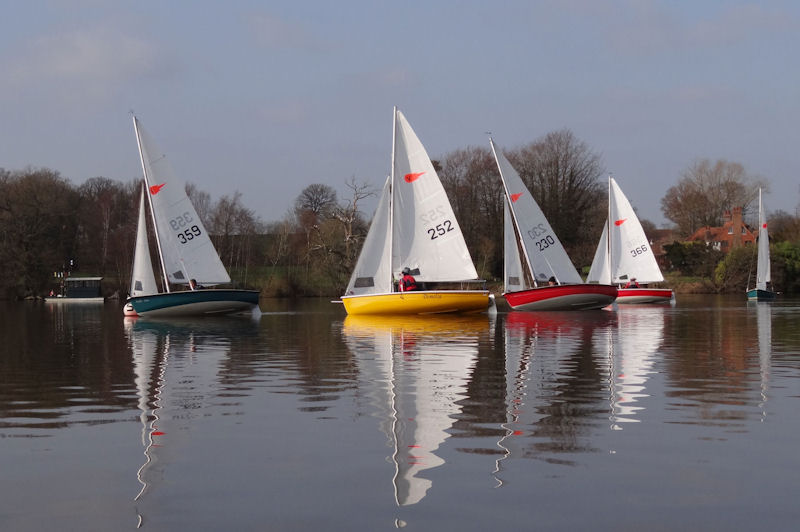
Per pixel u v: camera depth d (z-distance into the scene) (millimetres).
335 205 68562
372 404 10336
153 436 8469
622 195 49594
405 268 33281
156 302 33719
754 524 5621
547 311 37125
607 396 10852
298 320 31484
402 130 33375
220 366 15000
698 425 8789
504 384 12109
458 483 6613
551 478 6734
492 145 37375
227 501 6211
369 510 5965
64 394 11461
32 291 70938
